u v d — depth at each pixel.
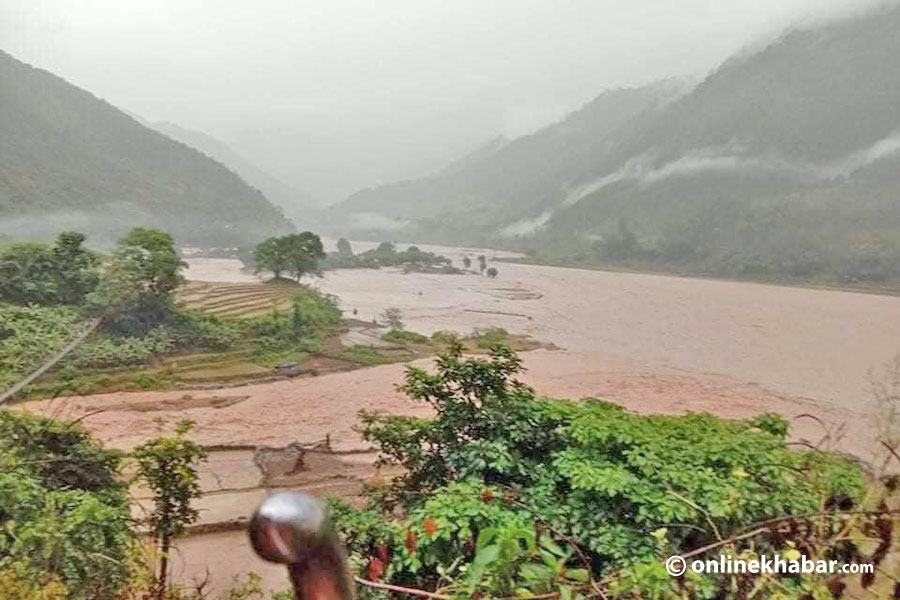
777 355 32.44
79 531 5.70
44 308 26.64
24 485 6.07
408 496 7.68
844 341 35.06
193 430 19.36
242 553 11.05
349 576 0.91
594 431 6.71
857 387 24.00
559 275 86.31
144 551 6.66
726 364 30.78
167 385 23.97
